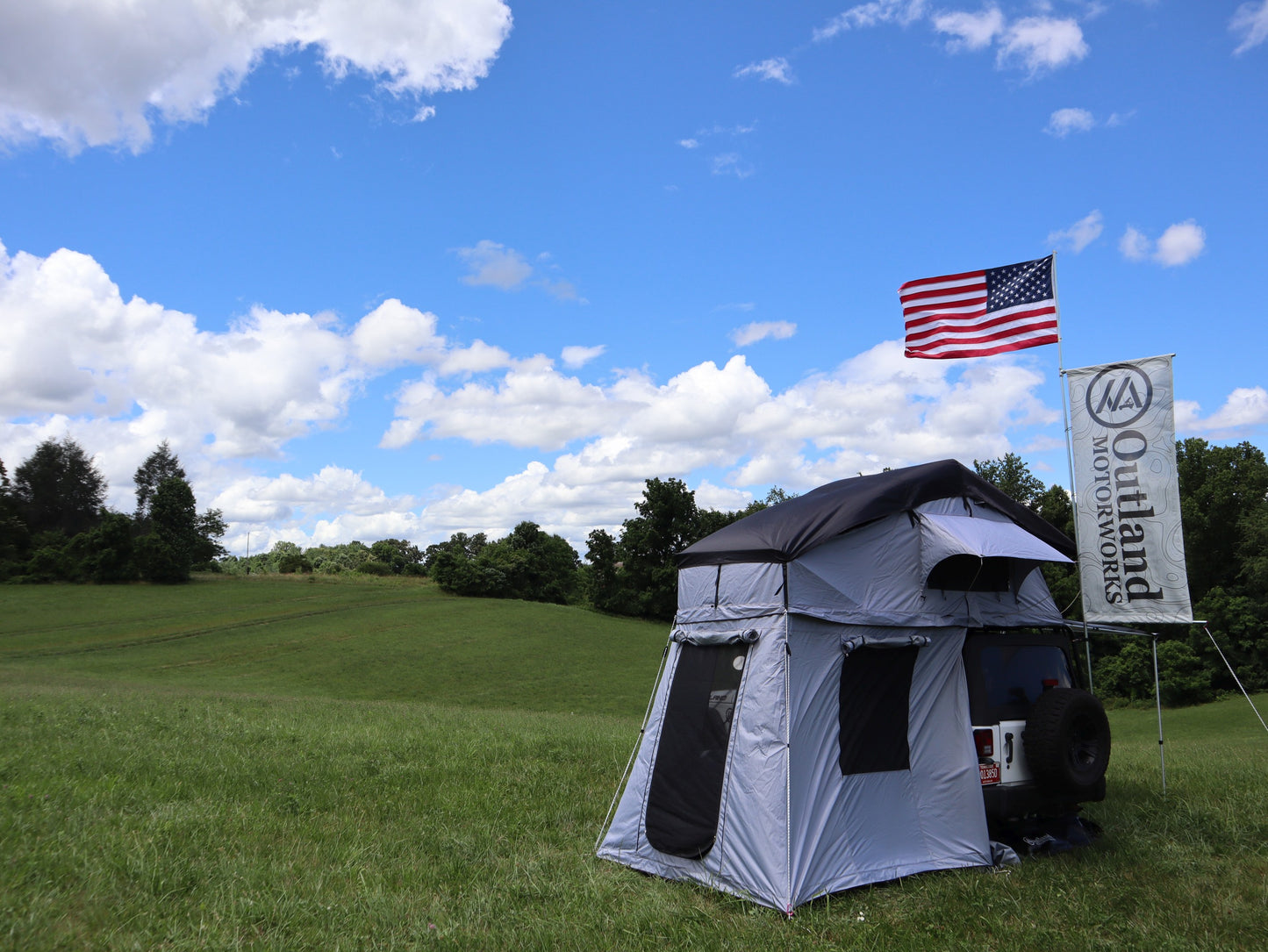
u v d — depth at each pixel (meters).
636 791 6.72
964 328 10.88
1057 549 7.29
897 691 6.55
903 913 5.27
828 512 6.54
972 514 7.47
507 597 87.62
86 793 7.45
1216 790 8.81
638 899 5.51
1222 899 5.33
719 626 6.64
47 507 112.31
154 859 5.58
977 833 6.45
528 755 11.32
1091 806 8.05
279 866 5.75
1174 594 8.61
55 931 4.37
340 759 10.24
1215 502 52.44
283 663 49.31
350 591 82.88
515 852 6.62
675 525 79.31
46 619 62.28
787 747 5.85
